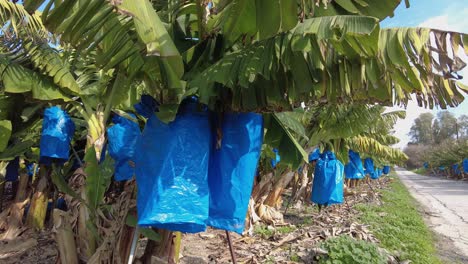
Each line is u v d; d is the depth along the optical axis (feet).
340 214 30.99
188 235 21.25
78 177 13.55
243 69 6.73
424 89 6.72
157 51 5.22
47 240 20.38
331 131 22.59
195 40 9.79
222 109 8.46
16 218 22.21
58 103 13.92
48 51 13.58
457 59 6.02
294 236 21.24
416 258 18.30
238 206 8.20
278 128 11.35
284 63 6.40
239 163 8.29
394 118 33.96
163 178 7.40
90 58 13.52
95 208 11.23
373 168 55.16
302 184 34.58
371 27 5.14
